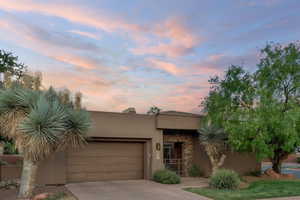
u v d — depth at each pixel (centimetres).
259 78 1402
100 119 1332
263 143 1310
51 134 839
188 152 1691
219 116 1445
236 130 1328
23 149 865
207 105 1532
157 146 1457
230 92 1474
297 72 1371
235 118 1390
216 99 1478
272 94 1356
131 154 1459
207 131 1452
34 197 885
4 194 948
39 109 847
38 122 828
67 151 1301
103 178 1374
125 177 1425
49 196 926
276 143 1427
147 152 1455
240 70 1466
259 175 1619
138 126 1422
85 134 1005
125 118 1396
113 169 1404
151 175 1417
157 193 1023
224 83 1496
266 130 1310
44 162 1215
